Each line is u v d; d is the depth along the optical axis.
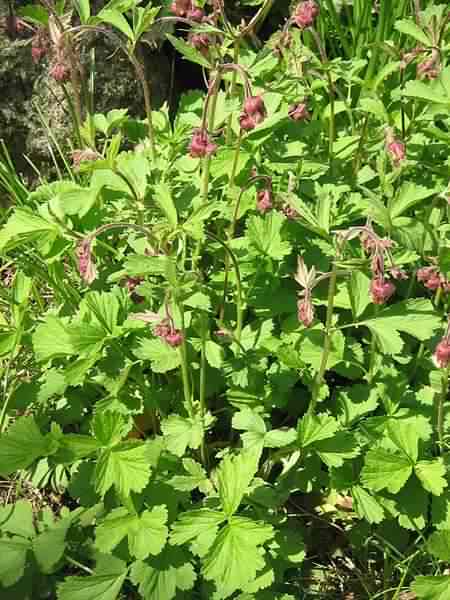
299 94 0.53
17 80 0.65
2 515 0.44
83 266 0.40
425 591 0.39
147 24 0.47
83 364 0.43
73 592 0.40
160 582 0.40
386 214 0.42
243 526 0.38
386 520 0.45
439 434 0.44
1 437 0.40
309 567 0.46
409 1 0.68
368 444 0.44
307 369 0.46
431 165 0.53
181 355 0.41
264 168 0.52
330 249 0.48
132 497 0.42
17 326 0.47
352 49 0.69
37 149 0.68
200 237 0.41
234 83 0.51
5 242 0.45
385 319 0.42
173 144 0.54
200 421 0.44
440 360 0.39
